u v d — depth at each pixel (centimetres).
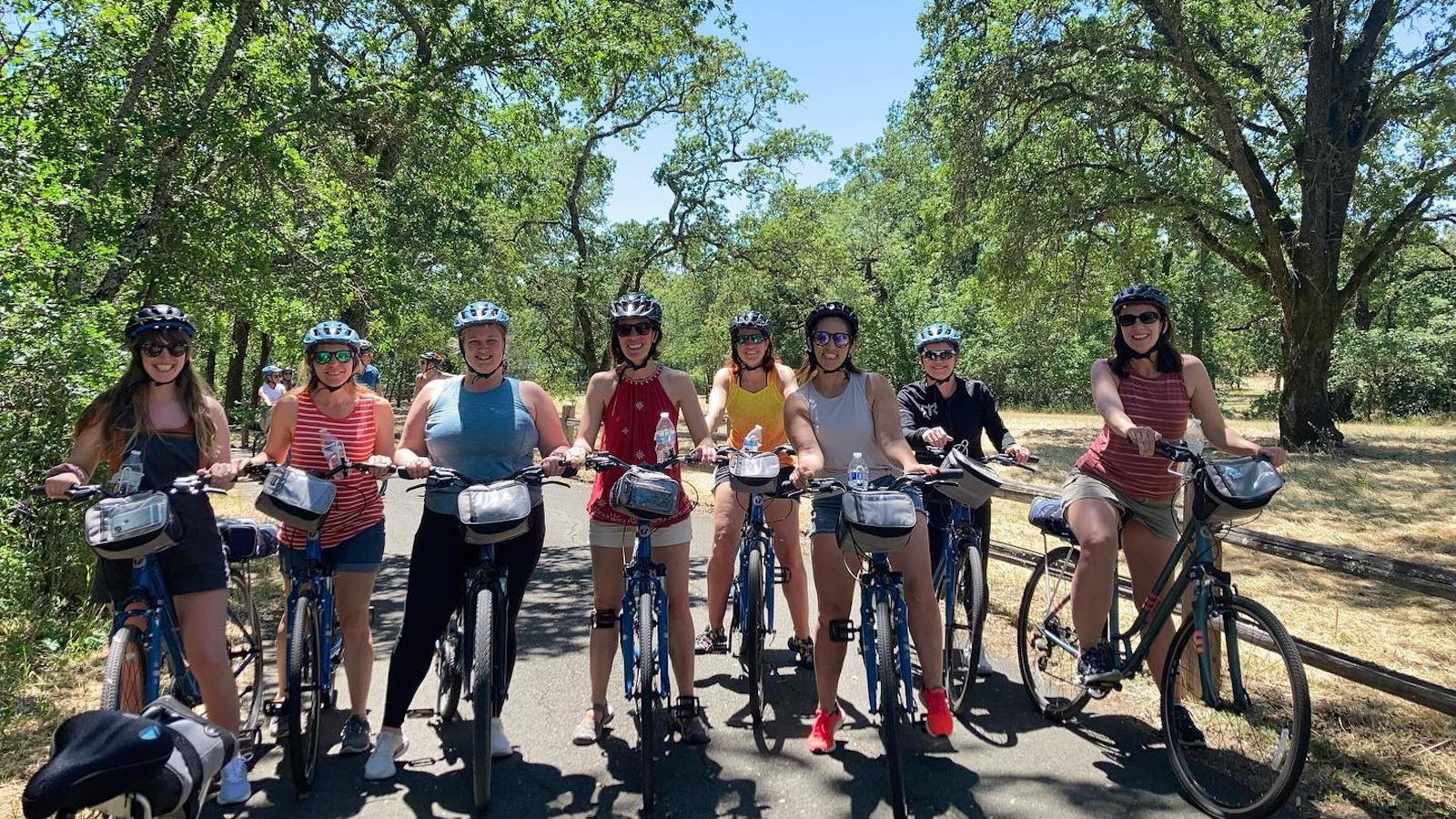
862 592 383
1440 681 473
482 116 1116
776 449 485
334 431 397
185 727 252
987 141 1852
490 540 343
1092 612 395
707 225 2528
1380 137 1733
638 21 1196
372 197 1302
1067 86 1666
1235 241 1777
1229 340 4053
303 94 841
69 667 488
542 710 450
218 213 758
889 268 3497
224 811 346
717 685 481
